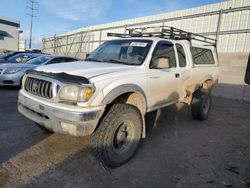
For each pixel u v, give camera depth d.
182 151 3.80
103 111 2.84
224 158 3.64
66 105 2.71
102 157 2.94
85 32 21.89
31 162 3.07
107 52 4.30
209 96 5.77
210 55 6.31
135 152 3.49
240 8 10.16
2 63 9.21
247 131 5.20
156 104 4.02
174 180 2.89
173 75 4.33
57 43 29.00
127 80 3.22
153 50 3.88
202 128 5.18
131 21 16.19
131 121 3.20
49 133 4.08
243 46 10.17
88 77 2.81
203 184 2.84
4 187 2.50
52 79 2.86
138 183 2.76
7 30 51.25
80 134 2.65
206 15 11.58
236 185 2.86
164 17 13.85
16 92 7.77
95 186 2.64
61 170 2.93
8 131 4.10
